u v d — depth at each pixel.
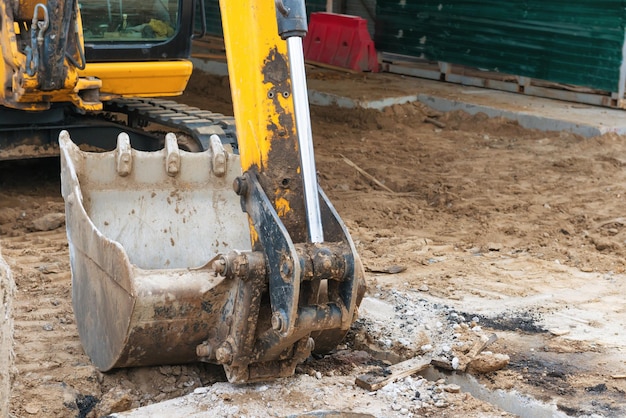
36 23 8.99
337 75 19.81
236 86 5.59
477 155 14.17
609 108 16.59
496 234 10.12
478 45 18.62
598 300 7.95
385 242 9.80
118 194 7.18
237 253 5.37
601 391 6.12
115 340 5.86
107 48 10.20
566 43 17.02
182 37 10.66
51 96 9.72
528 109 16.17
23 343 6.77
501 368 6.44
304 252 5.16
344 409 5.68
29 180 11.70
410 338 6.90
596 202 11.49
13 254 8.88
